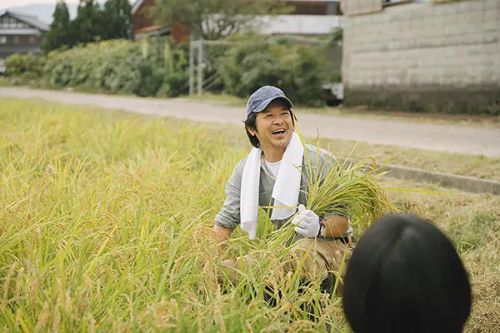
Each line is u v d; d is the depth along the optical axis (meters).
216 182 5.87
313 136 11.74
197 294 3.43
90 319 2.99
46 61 45.31
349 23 21.36
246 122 4.12
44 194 4.79
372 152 9.06
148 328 2.90
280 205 4.02
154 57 32.25
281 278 3.39
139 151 8.18
